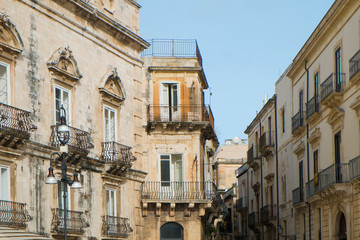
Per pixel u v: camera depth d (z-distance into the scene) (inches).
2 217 1052.5
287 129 2016.5
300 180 1828.2
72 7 1316.4
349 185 1365.7
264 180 2401.6
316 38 1620.3
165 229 1764.3
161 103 1850.4
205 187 1854.1
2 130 1040.8
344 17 1419.8
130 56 1560.0
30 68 1170.0
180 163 1817.2
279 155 2137.1
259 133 2506.2
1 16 1086.4
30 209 1139.9
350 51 1381.6
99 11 1397.6
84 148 1290.6
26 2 1170.6
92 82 1387.8
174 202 1740.9
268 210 2269.9
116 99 1476.4
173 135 1824.6
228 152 3720.5
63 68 1277.1
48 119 1215.6
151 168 1804.9
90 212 1347.2
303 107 1813.5
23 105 1141.7
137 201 1574.8
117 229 1430.9
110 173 1423.5
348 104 1391.5
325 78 1583.4
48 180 986.1
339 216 1469.0
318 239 1627.7
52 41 1247.5
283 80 2074.3
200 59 1934.1
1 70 1098.1
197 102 1852.9
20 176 1119.6
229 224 3339.1
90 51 1386.6
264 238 2388.0
